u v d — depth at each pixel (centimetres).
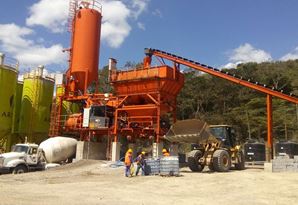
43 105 4803
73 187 1936
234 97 8300
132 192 1761
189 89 8288
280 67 10419
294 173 2361
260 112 7338
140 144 4366
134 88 3784
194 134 2581
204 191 1803
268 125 3097
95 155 4053
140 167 2597
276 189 1784
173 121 3822
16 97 4881
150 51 3881
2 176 2609
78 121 4153
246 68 9588
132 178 2386
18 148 3047
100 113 3959
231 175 2259
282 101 7581
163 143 3812
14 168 2909
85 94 4200
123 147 4119
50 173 2855
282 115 7044
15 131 4784
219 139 2883
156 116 3678
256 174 2308
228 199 1558
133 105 3812
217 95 8250
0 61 4344
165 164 2447
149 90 3688
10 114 4416
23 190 1736
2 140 4328
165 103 3716
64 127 4272
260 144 3600
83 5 4491
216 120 7569
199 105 8294
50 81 4944
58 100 4503
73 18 4488
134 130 3769
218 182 2038
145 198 1566
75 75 4372
